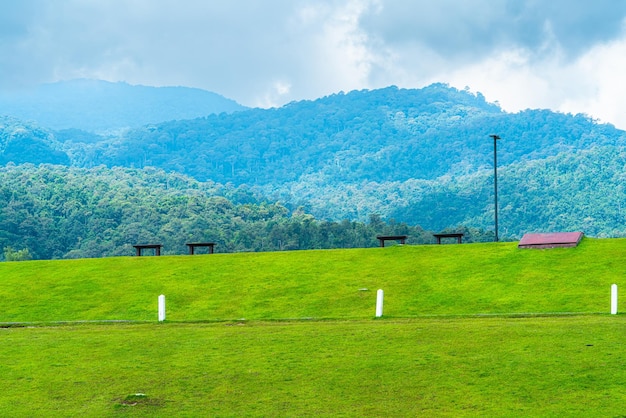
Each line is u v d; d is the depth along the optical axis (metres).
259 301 35.44
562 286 33.94
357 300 34.59
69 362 25.22
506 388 21.09
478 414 19.56
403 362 23.61
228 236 170.25
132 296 37.19
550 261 37.12
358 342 26.11
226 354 25.42
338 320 31.33
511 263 37.50
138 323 32.28
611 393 20.30
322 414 20.08
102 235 183.88
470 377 22.06
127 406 21.08
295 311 33.75
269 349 25.80
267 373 23.30
